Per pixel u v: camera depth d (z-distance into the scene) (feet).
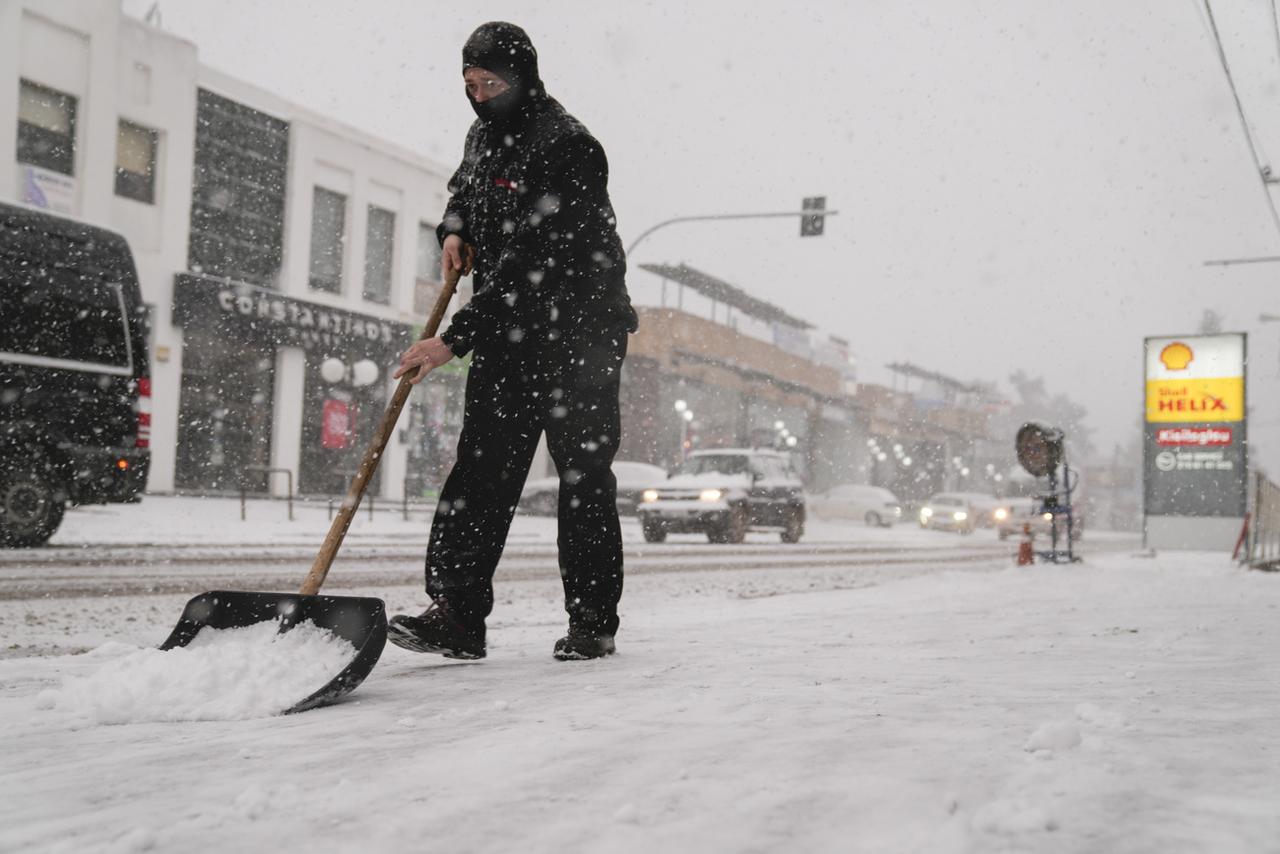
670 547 60.44
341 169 93.15
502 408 11.30
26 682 10.11
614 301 11.53
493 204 11.53
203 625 9.33
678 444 146.10
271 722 7.58
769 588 32.86
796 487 75.20
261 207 87.15
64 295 34.99
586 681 9.31
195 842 4.39
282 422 86.53
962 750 5.93
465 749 6.18
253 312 82.38
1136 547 98.02
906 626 15.92
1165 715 7.17
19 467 33.68
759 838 4.34
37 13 68.49
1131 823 4.43
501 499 11.26
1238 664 10.57
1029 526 45.24
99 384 35.70
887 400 217.15
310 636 9.04
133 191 75.92
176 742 6.78
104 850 4.29
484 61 11.30
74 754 6.43
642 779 5.33
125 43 74.23
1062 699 7.93
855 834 4.37
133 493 36.37
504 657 11.98
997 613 19.04
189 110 78.59
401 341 96.22
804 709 7.42
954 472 255.70
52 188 69.67
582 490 11.37
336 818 4.71
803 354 182.39
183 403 79.82
